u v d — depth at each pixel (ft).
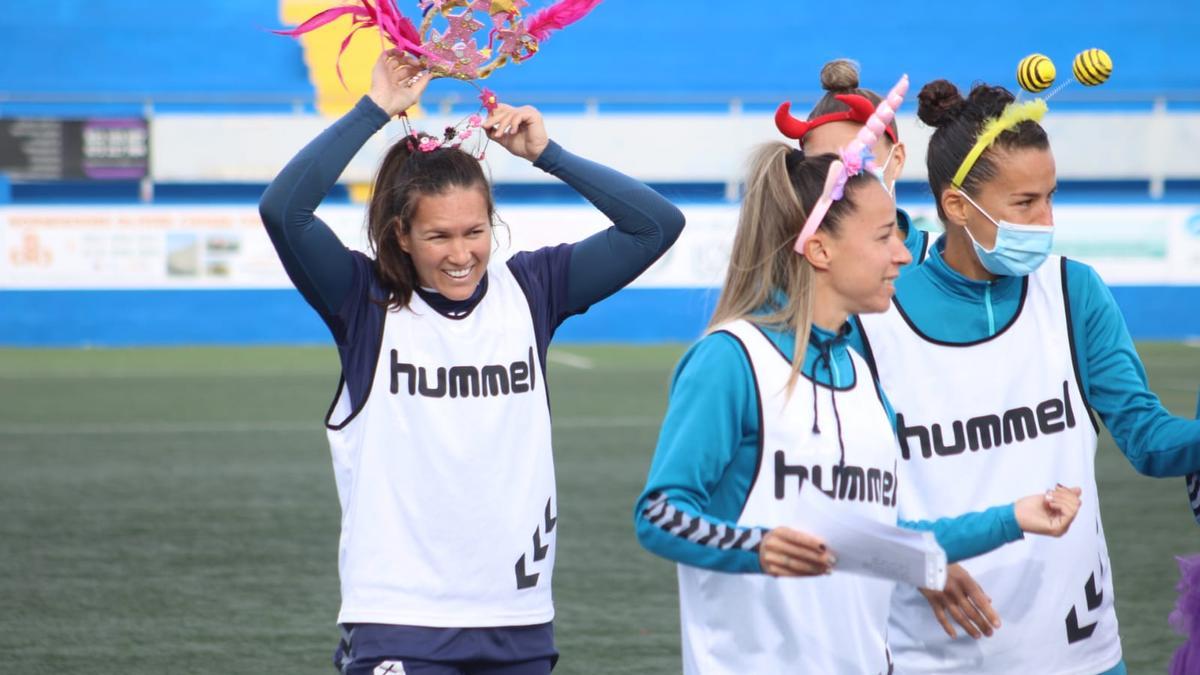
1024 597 29.84
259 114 187.11
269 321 168.76
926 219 175.01
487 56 31.22
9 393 123.13
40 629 53.98
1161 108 192.34
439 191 29.73
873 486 26.02
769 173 25.94
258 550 67.21
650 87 208.85
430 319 30.94
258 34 206.69
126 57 206.49
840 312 26.08
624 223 32.09
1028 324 30.40
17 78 204.95
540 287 32.22
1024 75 29.53
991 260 29.60
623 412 112.06
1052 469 30.22
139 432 102.06
